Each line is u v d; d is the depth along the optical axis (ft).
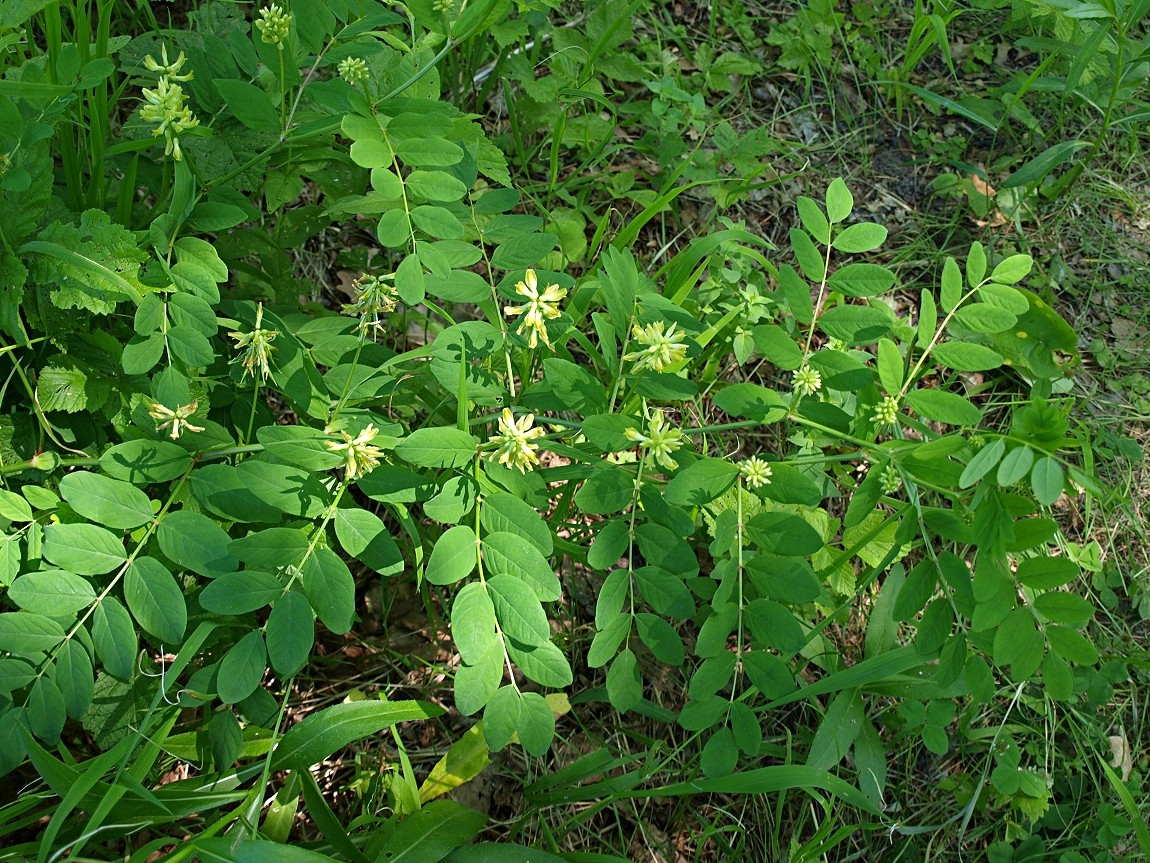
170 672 1.49
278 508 1.50
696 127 2.58
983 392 2.49
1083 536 2.37
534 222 1.73
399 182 1.55
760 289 2.28
